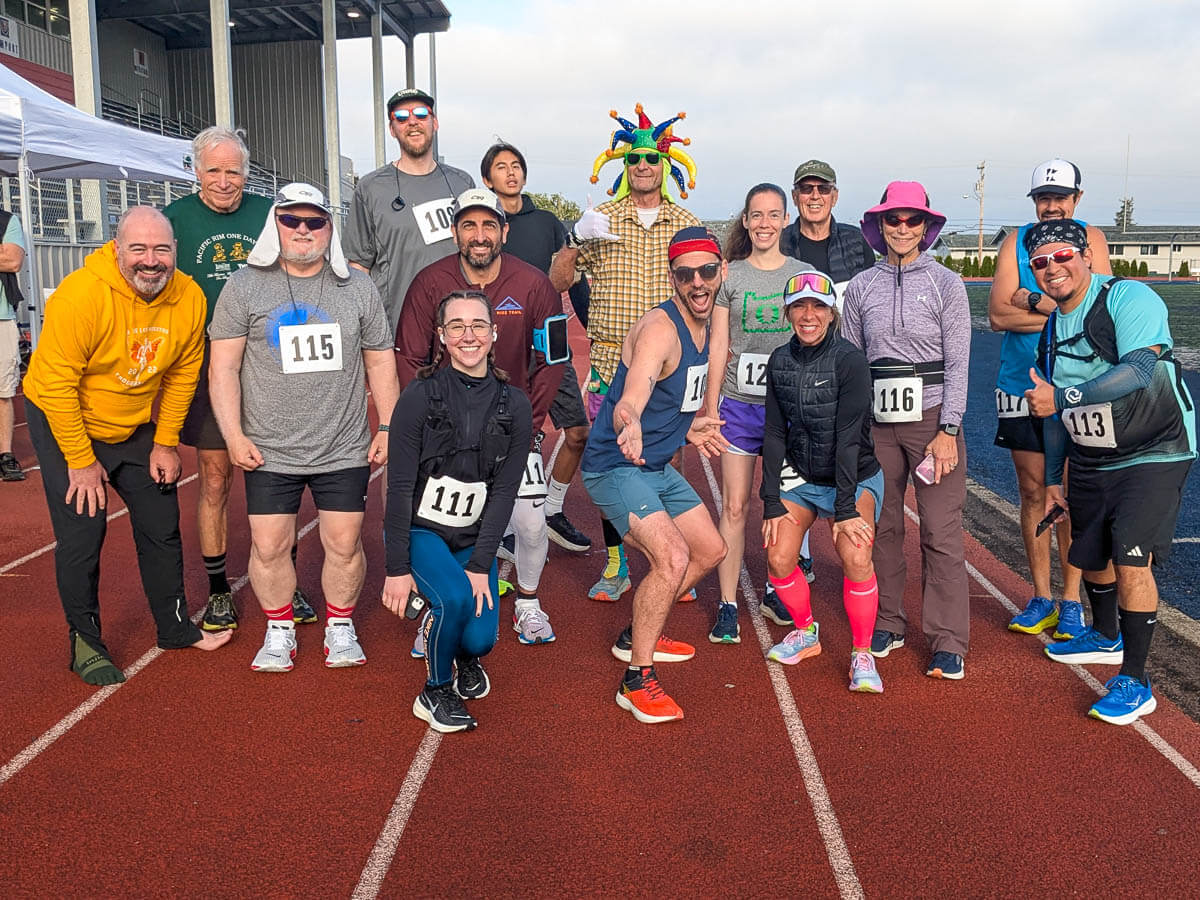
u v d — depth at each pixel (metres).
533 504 4.76
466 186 5.69
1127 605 4.08
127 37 32.09
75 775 3.54
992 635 5.07
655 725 4.01
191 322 4.32
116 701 4.14
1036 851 3.13
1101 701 4.07
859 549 4.21
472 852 3.10
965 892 2.92
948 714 4.12
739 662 4.70
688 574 4.34
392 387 4.54
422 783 3.52
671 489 4.34
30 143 10.52
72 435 4.08
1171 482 4.03
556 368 4.83
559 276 5.77
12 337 8.07
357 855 3.08
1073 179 4.85
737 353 4.90
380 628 5.09
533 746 3.81
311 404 4.25
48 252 14.52
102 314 4.01
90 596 4.34
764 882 2.96
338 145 28.19
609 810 3.36
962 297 4.42
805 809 3.37
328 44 27.78
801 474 4.42
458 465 3.78
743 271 4.88
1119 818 3.32
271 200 5.01
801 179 5.41
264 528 4.31
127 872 2.97
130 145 11.93
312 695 4.24
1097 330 4.11
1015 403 4.99
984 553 6.62
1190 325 27.39
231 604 5.00
